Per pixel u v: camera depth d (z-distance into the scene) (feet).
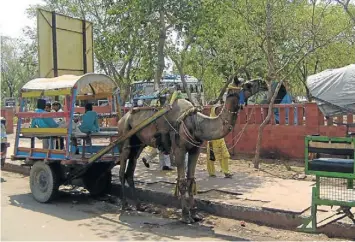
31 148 33.06
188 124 25.79
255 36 45.39
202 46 51.85
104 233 24.08
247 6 42.88
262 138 43.47
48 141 33.47
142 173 38.29
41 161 31.86
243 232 24.13
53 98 43.04
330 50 60.39
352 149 20.16
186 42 46.93
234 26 46.83
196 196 29.25
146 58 43.27
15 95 159.02
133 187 30.71
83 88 36.35
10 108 88.07
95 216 28.04
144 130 28.86
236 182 33.32
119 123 31.30
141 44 42.80
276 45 47.62
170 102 27.50
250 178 34.83
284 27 45.68
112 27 54.80
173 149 26.78
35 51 84.79
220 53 52.54
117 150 32.60
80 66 48.21
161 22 42.70
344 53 61.93
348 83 21.08
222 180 34.22
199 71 70.38
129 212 29.04
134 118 29.81
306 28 46.29
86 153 33.24
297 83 77.30
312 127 39.60
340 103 21.17
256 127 43.93
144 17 40.83
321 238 22.57
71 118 29.73
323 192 22.49
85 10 65.87
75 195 34.99
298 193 29.07
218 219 26.71
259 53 49.34
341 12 61.93
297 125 41.01
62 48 46.03
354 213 24.13
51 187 31.14
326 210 24.80
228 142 46.39
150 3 39.78
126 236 23.50
